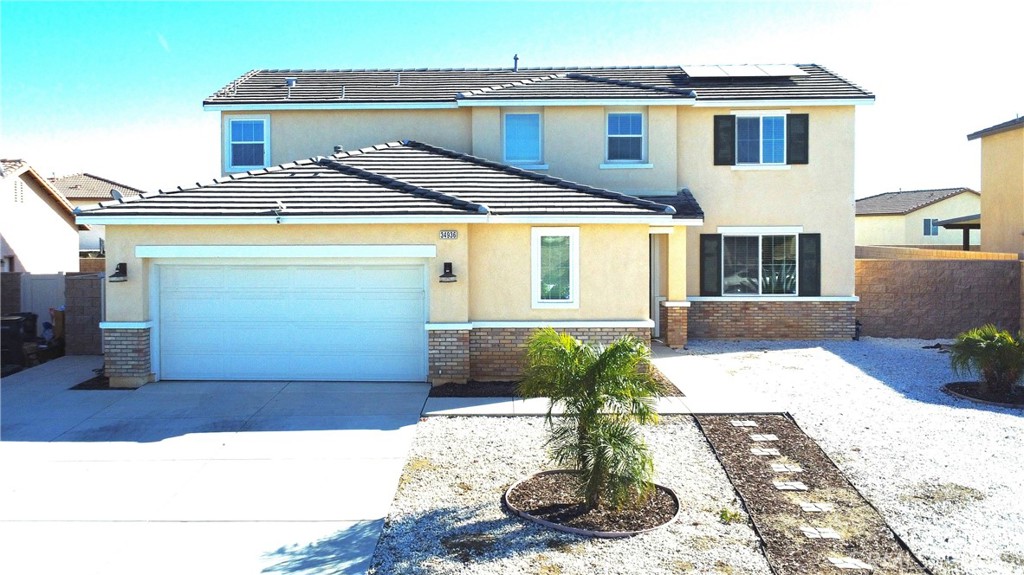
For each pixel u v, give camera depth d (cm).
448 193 1377
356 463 901
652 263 1853
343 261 1316
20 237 2606
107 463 901
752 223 1875
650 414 767
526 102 1792
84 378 1373
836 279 1873
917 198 4962
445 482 835
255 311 1323
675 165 1830
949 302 1881
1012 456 912
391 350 1327
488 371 1334
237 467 887
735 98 1847
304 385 1296
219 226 1284
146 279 1302
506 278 1334
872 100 1827
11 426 1055
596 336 1337
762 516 735
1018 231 2350
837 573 621
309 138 1902
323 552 666
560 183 1457
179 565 643
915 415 1105
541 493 793
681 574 619
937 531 697
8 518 740
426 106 1867
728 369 1470
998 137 2473
